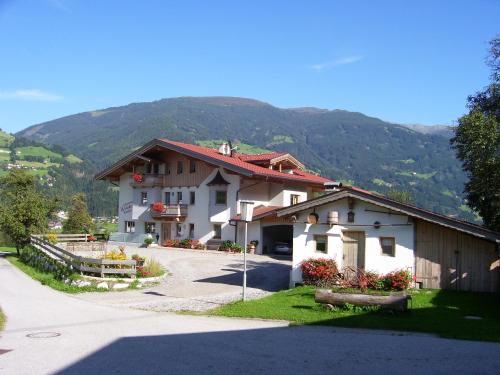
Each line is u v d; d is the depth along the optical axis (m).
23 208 38.38
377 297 14.09
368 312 14.23
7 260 36.00
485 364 8.95
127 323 13.51
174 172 44.12
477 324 12.61
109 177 49.28
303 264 19.69
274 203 41.34
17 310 15.95
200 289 21.16
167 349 10.22
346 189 18.94
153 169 45.69
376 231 18.72
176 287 21.72
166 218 43.09
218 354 9.78
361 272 18.25
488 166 20.45
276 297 17.47
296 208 19.98
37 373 8.52
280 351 10.00
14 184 39.72
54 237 35.28
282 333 11.90
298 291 18.34
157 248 41.25
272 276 25.05
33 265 30.75
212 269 27.67
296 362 9.16
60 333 12.06
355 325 12.64
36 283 23.75
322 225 19.73
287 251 37.31
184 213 42.47
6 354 9.87
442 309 14.62
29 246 36.12
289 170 44.97
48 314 15.19
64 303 17.66
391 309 13.95
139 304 17.53
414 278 18.00
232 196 39.56
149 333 12.01
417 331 11.98
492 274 17.12
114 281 21.39
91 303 17.75
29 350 10.21
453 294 16.80
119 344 10.73
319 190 45.28
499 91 23.00
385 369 8.69
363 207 18.98
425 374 8.38
